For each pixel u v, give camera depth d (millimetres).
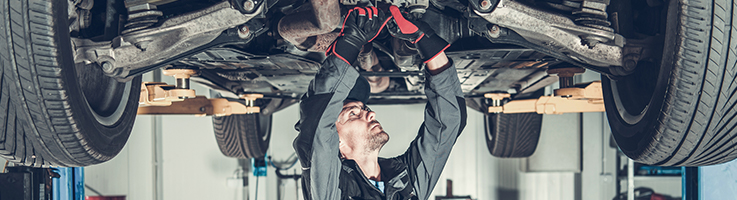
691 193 2180
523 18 1303
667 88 1266
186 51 1358
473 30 1388
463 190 5086
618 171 4988
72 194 2363
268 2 1280
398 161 1418
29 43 1110
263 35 1647
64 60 1173
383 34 1647
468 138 5133
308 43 1426
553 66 2119
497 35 1372
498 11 1281
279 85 2662
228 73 2260
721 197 2053
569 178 5023
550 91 4875
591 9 1364
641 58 1383
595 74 5035
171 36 1294
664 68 1273
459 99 1341
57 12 1140
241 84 2783
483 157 5074
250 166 5219
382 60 2363
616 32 1435
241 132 3623
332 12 1127
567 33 1343
